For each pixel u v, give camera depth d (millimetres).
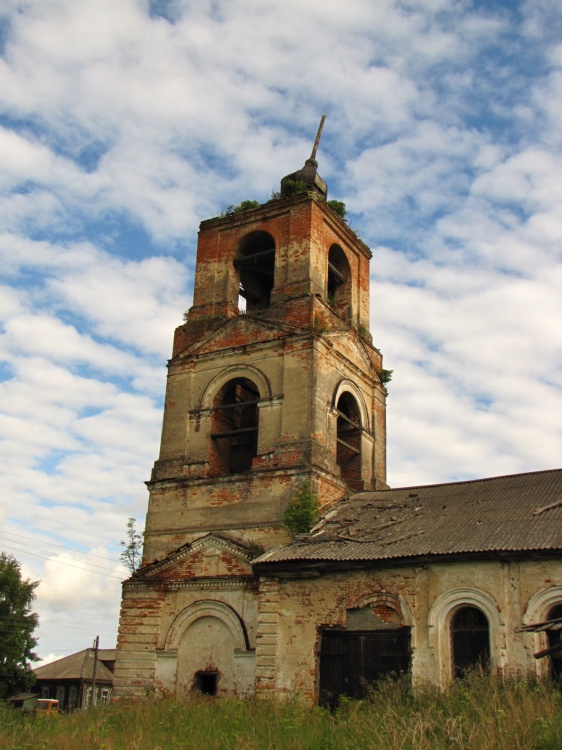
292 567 20141
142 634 23453
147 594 23922
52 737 14234
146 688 22703
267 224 29062
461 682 16016
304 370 25312
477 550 17953
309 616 19812
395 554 18938
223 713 16688
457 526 20000
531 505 20422
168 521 25406
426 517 21438
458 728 11375
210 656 22328
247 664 21562
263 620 20281
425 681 17359
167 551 24953
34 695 50844
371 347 30250
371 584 19344
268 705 17312
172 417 27172
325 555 19812
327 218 29234
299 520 22969
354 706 16234
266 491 24172
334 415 26109
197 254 30078
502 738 10672
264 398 25609
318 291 27453
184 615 23078
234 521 24234
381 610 19125
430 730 11492
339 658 19141
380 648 18766
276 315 26938
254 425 28578
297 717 14680
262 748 12188
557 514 19234
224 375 26906
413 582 18859
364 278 31297
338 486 25203
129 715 16953
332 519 23156
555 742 10375
